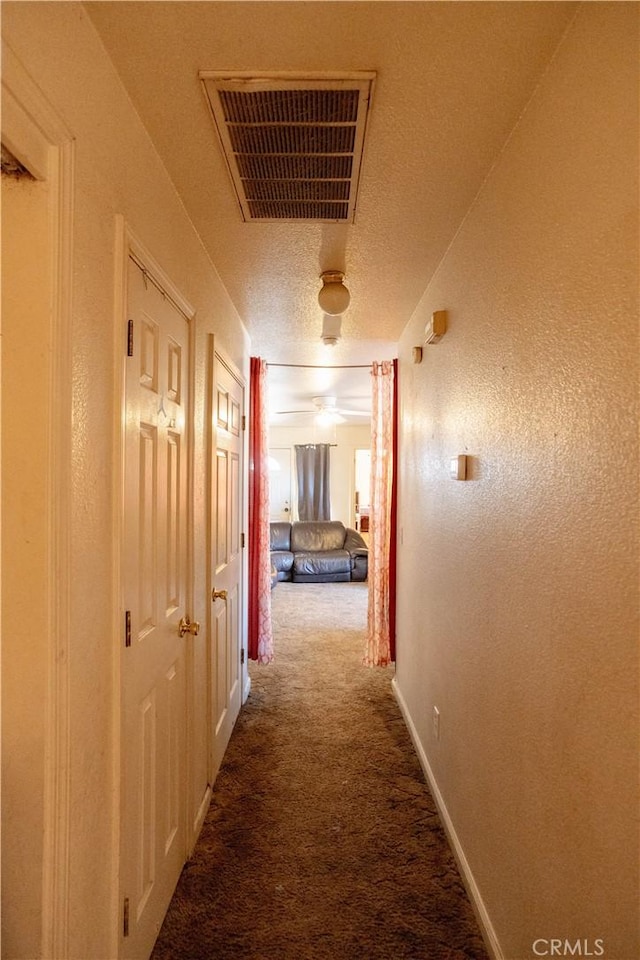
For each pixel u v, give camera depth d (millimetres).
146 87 1083
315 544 6770
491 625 1335
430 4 895
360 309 2535
